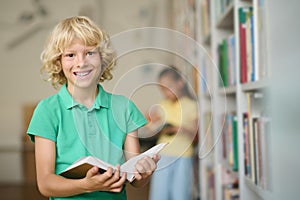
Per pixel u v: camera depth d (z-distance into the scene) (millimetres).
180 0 4648
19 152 5609
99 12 5953
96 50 1098
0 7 5949
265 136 1463
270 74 1207
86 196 1169
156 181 2727
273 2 1160
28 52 5992
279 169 1124
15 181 5559
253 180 1670
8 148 5613
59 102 1158
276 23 1116
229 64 2213
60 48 1119
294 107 1057
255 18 1621
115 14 5973
